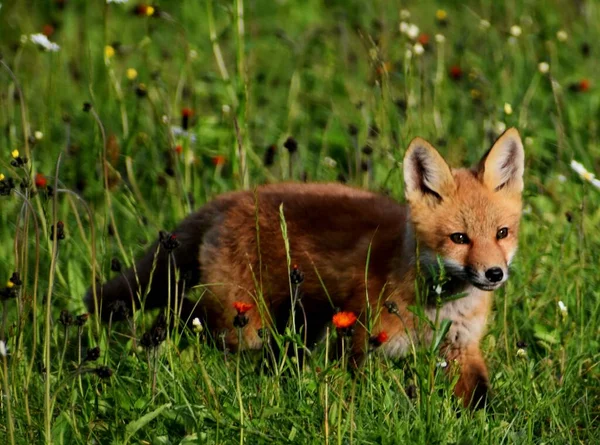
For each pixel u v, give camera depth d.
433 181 9.77
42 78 16.11
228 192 11.05
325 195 10.68
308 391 8.87
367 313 9.69
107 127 14.17
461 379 9.87
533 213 12.17
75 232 12.01
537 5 18.91
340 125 14.36
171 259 10.74
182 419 8.48
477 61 16.14
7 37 18.30
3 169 12.92
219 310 10.50
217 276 10.48
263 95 16.11
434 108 13.87
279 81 16.89
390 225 10.18
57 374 9.54
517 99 14.91
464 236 9.60
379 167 13.18
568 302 10.75
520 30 16.67
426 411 8.45
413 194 9.81
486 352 10.33
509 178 9.91
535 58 16.23
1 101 14.18
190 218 10.90
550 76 13.84
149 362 8.85
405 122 13.35
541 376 9.57
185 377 9.05
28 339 10.19
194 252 10.80
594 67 16.67
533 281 11.10
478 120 14.62
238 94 12.68
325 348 9.78
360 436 8.25
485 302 9.96
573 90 15.42
